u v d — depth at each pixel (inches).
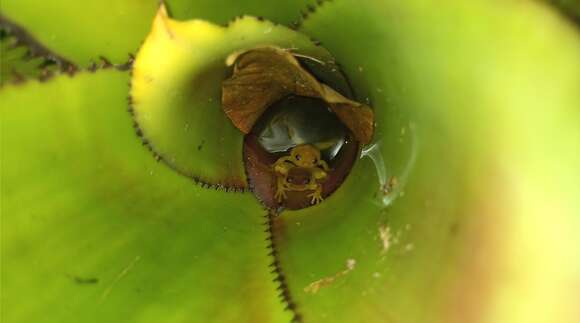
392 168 10.1
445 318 9.6
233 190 11.3
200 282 10.6
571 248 9.1
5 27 11.1
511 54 9.1
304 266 10.6
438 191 9.6
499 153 9.2
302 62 10.3
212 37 9.6
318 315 10.3
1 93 10.1
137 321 10.3
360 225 10.4
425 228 9.7
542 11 9.1
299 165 11.3
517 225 9.2
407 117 9.8
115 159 10.7
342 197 11.0
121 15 11.2
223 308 10.5
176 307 10.4
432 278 9.6
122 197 10.6
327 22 10.2
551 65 9.1
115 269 10.4
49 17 11.1
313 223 11.0
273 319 10.6
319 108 11.3
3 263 10.1
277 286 10.7
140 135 10.4
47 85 10.2
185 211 10.9
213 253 10.8
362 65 10.1
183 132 10.6
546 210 9.2
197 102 10.6
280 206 11.3
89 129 10.5
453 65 9.3
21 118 10.2
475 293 9.4
